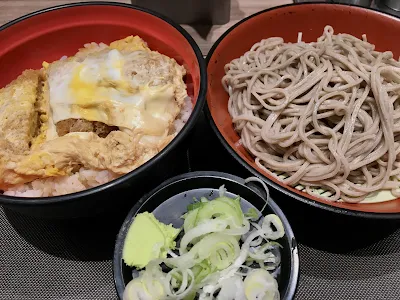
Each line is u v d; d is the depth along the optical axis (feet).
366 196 0.72
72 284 0.66
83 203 0.56
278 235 0.57
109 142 0.65
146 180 0.60
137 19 0.78
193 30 0.98
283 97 0.78
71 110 0.68
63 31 0.80
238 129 0.81
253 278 0.53
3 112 0.68
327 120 0.76
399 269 0.66
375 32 0.88
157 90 0.67
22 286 0.66
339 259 0.67
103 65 0.69
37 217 0.67
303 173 0.72
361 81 0.75
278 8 0.87
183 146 0.64
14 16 1.00
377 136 0.72
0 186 0.66
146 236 0.57
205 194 0.63
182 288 0.52
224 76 0.84
